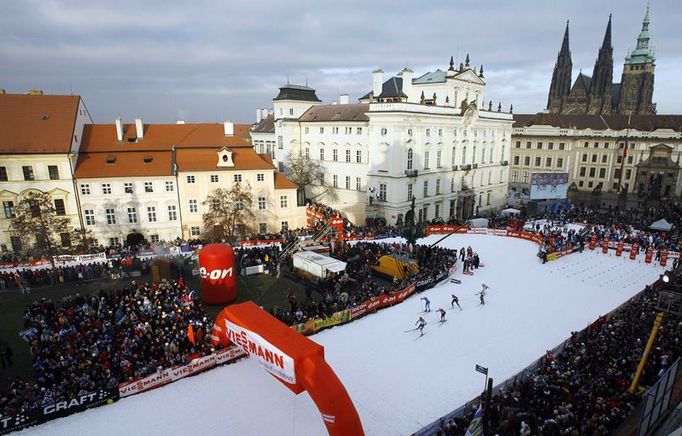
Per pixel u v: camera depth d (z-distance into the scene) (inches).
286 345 840.9
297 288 1683.1
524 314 1488.7
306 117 3459.6
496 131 3651.6
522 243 2461.9
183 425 919.0
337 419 773.3
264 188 2490.2
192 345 1144.2
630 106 5487.2
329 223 2106.3
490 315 1475.1
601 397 877.2
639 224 2684.5
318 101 3895.2
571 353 1104.2
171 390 1039.0
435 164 3026.6
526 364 1169.4
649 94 5388.8
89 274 1749.5
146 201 2315.5
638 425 796.6
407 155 2780.5
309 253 1829.5
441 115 2945.4
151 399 1003.3
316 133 3297.2
